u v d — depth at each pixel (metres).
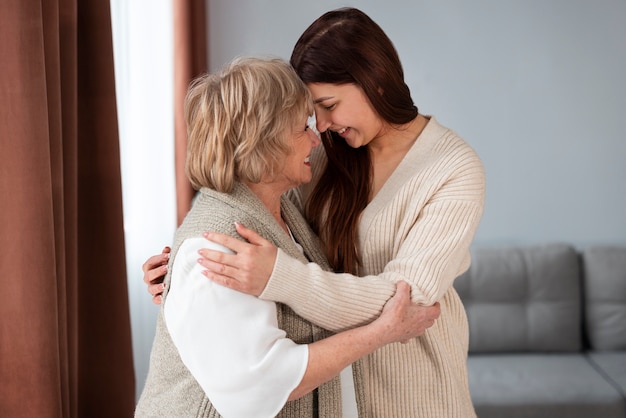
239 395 1.30
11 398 2.05
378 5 4.23
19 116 1.98
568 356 3.76
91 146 2.51
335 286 1.41
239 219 1.38
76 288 2.31
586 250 3.96
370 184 1.72
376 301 1.44
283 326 1.44
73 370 2.29
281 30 4.32
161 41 3.50
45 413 2.06
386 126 1.68
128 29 3.24
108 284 2.55
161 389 1.43
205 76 1.47
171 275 1.37
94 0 2.47
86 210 2.53
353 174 1.72
